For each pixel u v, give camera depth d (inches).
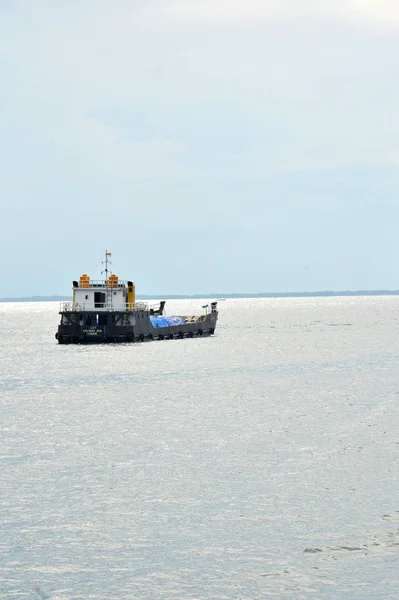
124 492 3959.2
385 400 6973.4
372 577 2962.6
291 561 3102.9
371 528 3410.4
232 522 3511.3
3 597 2834.6
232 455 4731.8
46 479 4212.6
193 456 4722.0
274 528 3432.6
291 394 7465.6
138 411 6471.5
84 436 5374.0
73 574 3009.4
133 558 3147.1
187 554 3174.2
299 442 5093.5
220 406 6702.8
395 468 4362.7
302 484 4065.0
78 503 3786.9
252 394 7495.1
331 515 3577.8
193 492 3949.3
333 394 7440.9
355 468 4372.5
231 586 2913.4
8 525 3496.6
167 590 2886.3
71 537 3351.4
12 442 5191.9
